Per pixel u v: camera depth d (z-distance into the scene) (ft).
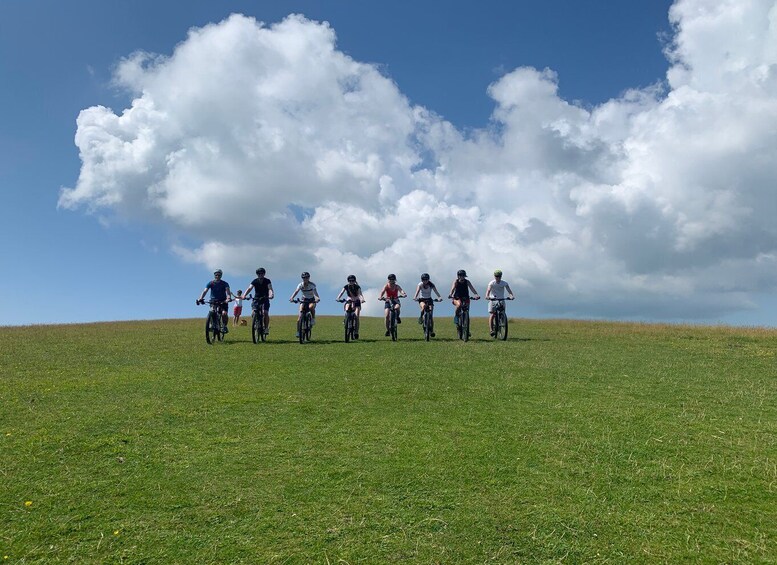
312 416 26.04
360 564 13.55
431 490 17.51
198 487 17.85
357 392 31.30
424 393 30.94
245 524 15.46
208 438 22.74
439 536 14.78
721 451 21.17
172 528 15.29
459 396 30.22
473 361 43.80
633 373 38.37
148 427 24.38
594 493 17.34
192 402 29.04
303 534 14.90
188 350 53.21
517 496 17.11
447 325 93.50
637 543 14.42
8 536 14.93
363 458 20.25
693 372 39.17
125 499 17.06
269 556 13.91
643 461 20.06
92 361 45.27
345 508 16.31
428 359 45.09
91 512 16.24
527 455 20.57
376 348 53.83
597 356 47.47
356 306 63.05
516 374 37.42
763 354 50.31
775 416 26.37
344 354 48.85
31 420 25.71
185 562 13.69
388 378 35.78
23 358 47.57
